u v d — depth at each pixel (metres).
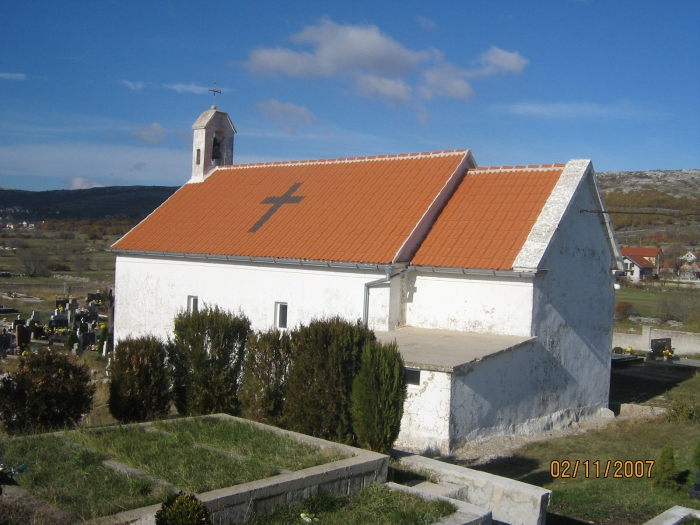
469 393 16.67
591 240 22.30
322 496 9.32
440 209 22.88
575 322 21.50
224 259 24.42
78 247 115.06
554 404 20.42
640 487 13.95
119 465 9.67
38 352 13.11
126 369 14.33
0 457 9.35
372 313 20.98
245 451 10.62
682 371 30.19
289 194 27.14
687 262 87.69
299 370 13.36
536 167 22.88
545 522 10.95
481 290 19.95
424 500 9.71
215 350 15.02
